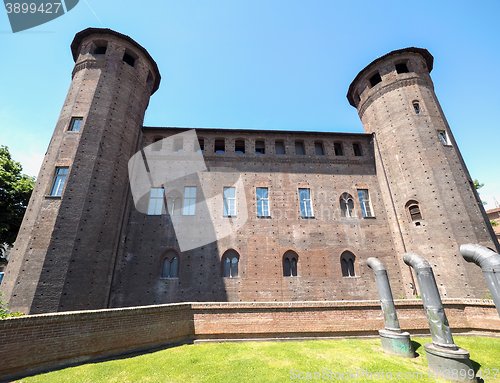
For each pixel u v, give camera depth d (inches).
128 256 663.8
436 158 722.2
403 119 801.6
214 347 398.9
